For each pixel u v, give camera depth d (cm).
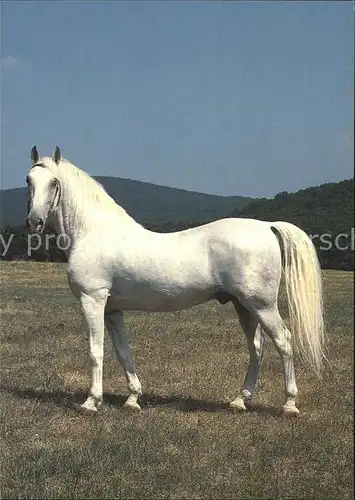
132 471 399
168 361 761
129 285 530
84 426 504
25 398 588
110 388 641
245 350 837
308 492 368
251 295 508
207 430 489
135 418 523
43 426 502
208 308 1379
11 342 892
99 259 530
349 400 578
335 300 1706
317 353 520
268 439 461
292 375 529
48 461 412
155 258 522
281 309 1326
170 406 568
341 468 404
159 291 525
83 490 369
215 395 609
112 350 847
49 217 556
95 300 535
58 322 1081
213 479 388
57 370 706
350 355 809
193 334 962
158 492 369
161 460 420
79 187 549
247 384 555
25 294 1628
